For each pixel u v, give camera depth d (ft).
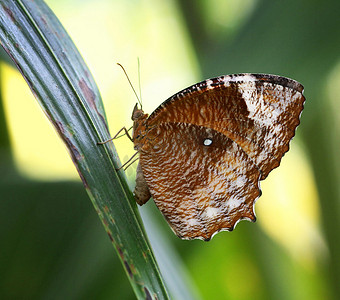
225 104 1.16
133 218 1.05
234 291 1.29
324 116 1.20
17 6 1.05
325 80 1.18
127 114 1.75
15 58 1.04
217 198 1.18
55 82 1.05
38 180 1.17
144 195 1.18
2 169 1.18
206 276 1.29
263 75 1.15
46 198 1.16
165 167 1.17
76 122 1.05
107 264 1.15
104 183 1.05
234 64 1.19
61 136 1.04
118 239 1.03
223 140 1.17
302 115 1.20
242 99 1.16
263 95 1.15
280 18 1.18
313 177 1.22
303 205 1.43
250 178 1.17
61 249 1.15
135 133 1.17
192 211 1.18
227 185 1.18
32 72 1.04
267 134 1.16
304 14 1.17
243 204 1.18
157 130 1.17
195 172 1.18
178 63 1.85
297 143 1.24
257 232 1.27
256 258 1.27
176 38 1.83
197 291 1.21
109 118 1.71
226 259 1.28
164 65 1.85
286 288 1.29
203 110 1.17
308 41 1.18
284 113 1.15
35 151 1.21
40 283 1.14
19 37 1.05
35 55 1.05
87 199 1.17
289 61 1.18
